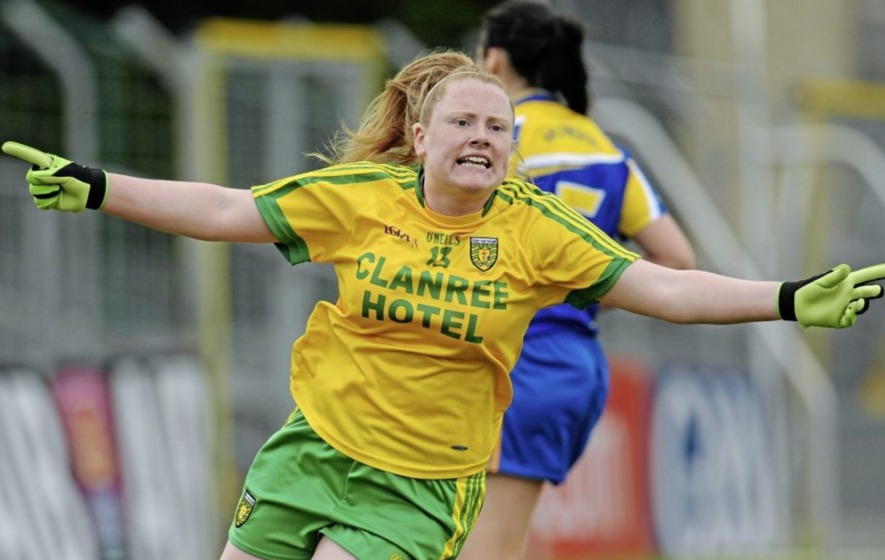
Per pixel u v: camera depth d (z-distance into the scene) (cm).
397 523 1520
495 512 1978
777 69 4816
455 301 1464
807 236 4044
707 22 4106
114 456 2994
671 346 3803
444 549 1545
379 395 1497
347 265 1487
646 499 3688
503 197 1494
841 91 4188
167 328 3130
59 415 2941
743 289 1420
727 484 3862
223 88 3203
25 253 2983
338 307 1510
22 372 2919
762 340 3975
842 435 4200
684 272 1461
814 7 4916
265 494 1554
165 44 3181
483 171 1438
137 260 3109
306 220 1486
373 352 1490
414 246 1473
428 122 1476
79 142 3061
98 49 3109
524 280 1477
